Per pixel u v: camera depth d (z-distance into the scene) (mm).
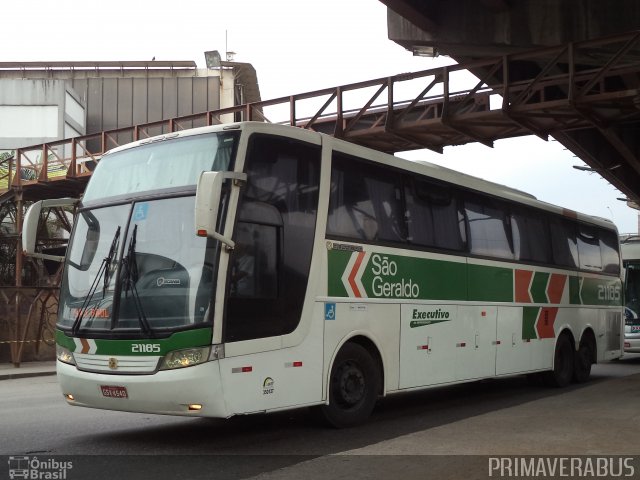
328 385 8641
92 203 8609
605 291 17031
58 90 47281
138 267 7777
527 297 13352
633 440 7660
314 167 8742
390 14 18953
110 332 7648
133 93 55094
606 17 16484
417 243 10367
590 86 16203
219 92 54875
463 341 11242
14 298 23500
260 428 9258
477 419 9242
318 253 8578
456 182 11531
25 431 9164
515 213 13328
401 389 9844
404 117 19266
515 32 17375
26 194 29141
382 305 9570
